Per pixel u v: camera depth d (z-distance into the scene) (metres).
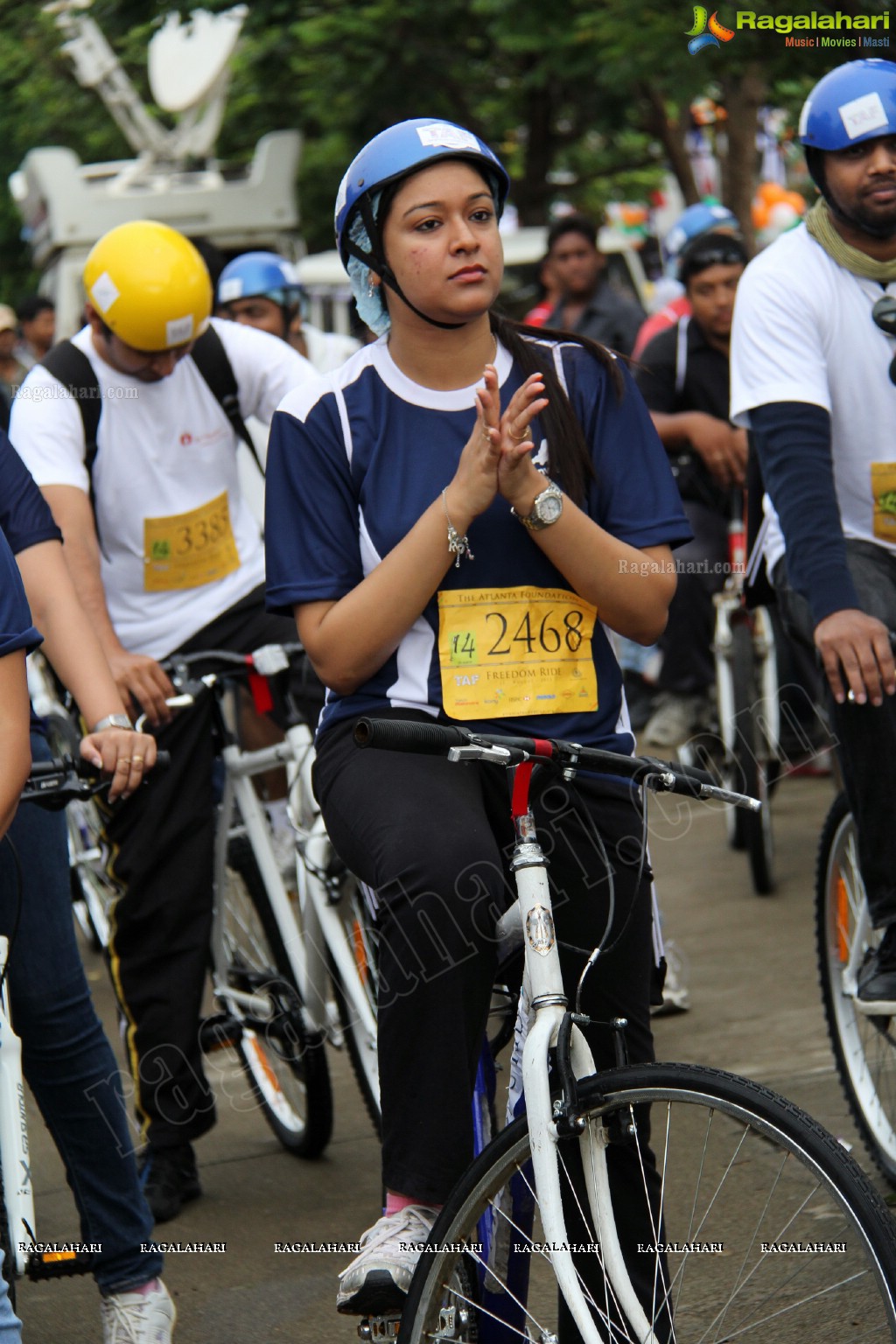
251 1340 4.13
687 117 16.66
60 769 3.62
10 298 25.28
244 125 19.19
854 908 4.74
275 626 5.25
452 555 3.13
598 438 3.35
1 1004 3.55
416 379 3.32
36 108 21.34
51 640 4.01
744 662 7.66
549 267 11.82
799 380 4.43
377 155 3.20
